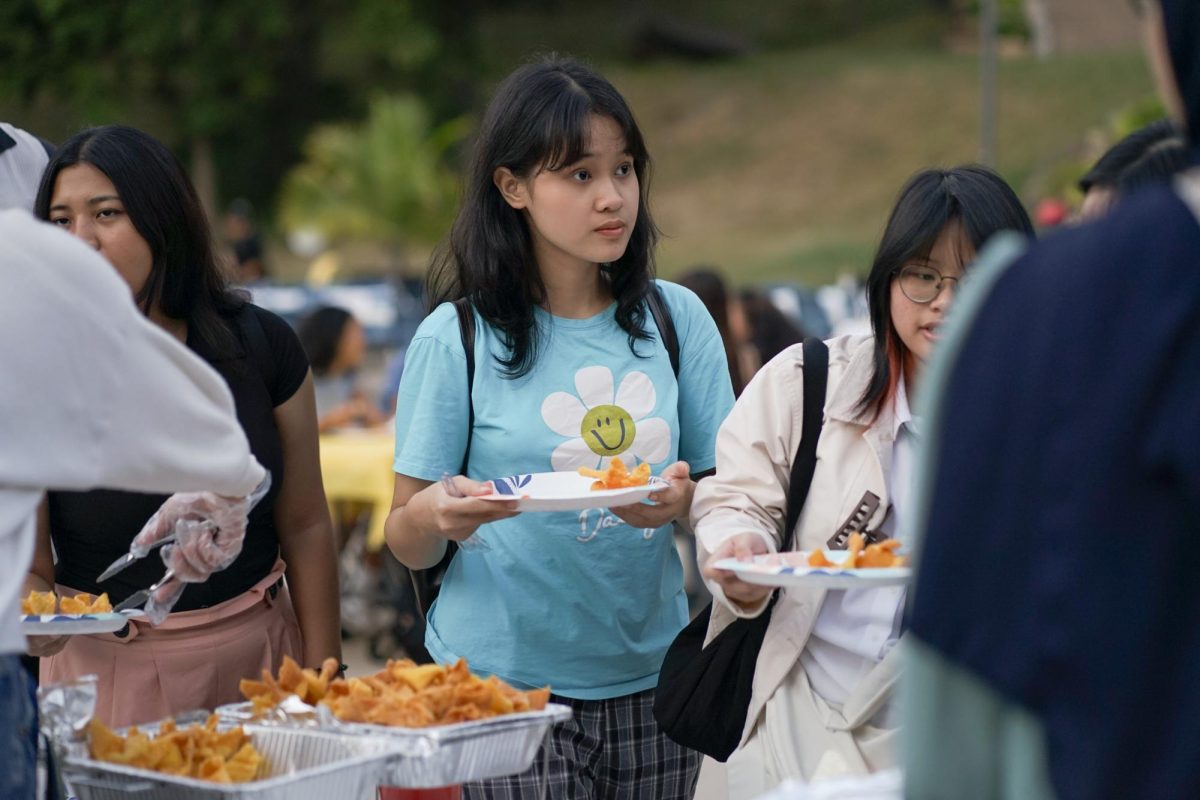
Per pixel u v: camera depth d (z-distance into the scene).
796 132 72.94
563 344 6.66
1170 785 3.00
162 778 4.58
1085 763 3.04
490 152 6.51
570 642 6.57
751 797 5.85
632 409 6.62
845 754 5.64
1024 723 3.19
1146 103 33.97
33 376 4.19
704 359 6.94
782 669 5.88
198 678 6.55
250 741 5.01
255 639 6.71
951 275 5.59
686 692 6.09
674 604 6.95
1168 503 3.04
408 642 11.77
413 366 6.62
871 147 70.12
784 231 64.56
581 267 6.69
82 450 4.30
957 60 78.31
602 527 6.50
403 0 66.25
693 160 72.81
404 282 34.66
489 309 6.55
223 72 63.16
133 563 6.50
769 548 5.67
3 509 4.19
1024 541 3.14
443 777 4.79
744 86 78.81
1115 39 80.12
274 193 67.12
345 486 15.20
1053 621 3.07
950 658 3.21
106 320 4.33
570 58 6.83
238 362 6.70
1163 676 3.03
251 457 4.85
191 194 6.65
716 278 11.89
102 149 6.43
